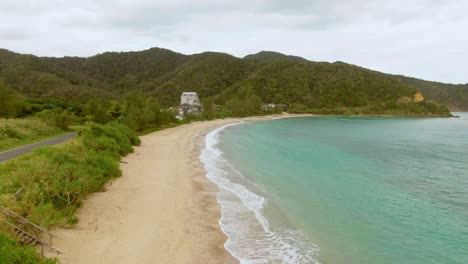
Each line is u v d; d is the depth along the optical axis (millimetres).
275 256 16531
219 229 19562
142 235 18297
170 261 15781
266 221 20906
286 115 153375
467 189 29234
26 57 139000
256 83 181625
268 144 55062
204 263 15742
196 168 34844
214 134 69000
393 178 33094
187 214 21688
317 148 52125
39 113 60594
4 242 13336
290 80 187125
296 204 24203
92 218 20094
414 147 56531
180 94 172625
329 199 25625
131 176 30172
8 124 44188
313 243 18016
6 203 16578
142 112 70812
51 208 18500
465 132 86750
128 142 42969
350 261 16156
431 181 32062
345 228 20109
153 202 23578
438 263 16109
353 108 168375
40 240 15883
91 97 118250
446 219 21906
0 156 31344
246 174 32750
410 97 179250
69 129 56219
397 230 19984
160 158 39406
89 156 27703
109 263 15234
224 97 167625
